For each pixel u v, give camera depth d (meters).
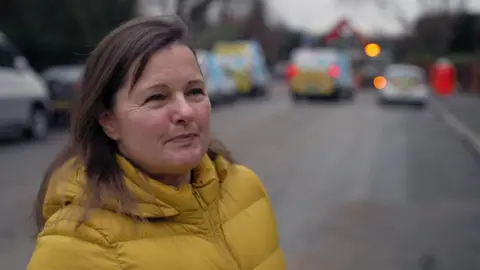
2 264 5.34
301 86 28.81
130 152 1.57
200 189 1.71
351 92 29.81
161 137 1.55
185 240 1.56
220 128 16.81
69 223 1.45
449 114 21.16
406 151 12.98
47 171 1.67
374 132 16.52
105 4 22.97
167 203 1.55
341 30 32.34
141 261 1.46
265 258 1.81
